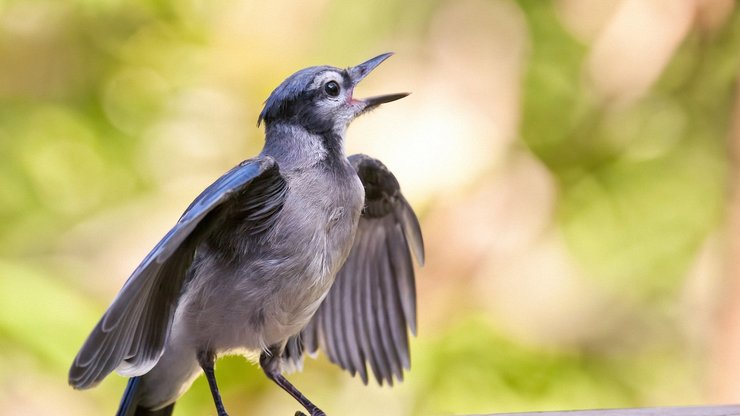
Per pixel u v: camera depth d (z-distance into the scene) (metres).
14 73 12.38
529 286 11.61
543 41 12.66
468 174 10.95
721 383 12.16
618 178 12.76
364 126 10.95
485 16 11.45
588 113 12.45
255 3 11.70
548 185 11.70
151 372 8.05
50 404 10.40
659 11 11.38
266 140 8.18
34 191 12.03
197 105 11.80
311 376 11.16
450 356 11.38
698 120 13.14
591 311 12.09
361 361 9.20
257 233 7.69
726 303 12.30
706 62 12.68
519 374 11.56
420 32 11.41
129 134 12.12
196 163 11.68
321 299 7.96
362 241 9.28
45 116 12.21
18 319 10.29
